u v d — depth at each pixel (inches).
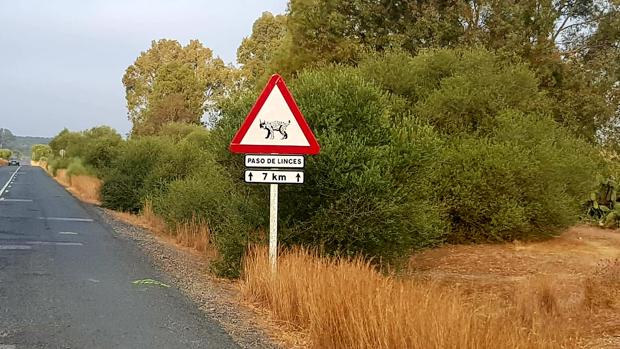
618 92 1015.0
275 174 283.3
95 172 1421.0
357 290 237.1
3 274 343.3
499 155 538.3
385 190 330.6
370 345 208.5
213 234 539.2
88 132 2057.1
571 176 607.2
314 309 236.1
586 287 326.0
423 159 353.1
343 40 1026.7
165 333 233.5
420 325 203.2
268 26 2187.5
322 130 343.0
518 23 956.0
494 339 197.9
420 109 627.8
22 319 245.1
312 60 1016.9
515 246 530.9
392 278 303.6
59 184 1689.2
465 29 1003.3
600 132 1006.4
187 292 320.2
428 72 702.5
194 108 2197.3
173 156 895.1
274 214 295.7
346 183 325.4
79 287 315.3
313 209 343.0
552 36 1181.1
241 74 2198.6
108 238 546.9
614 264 374.3
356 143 334.6
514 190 537.0
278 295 276.1
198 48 2659.9
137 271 376.8
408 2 1020.5
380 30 1032.8
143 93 2632.9
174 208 647.1
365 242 343.3
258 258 318.0
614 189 704.4
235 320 264.5
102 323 243.8
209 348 217.5
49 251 444.8
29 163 5605.3
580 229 650.2
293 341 239.8
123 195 960.3
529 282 329.7
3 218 684.7
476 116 631.2
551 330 244.1
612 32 1144.2
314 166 326.3
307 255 306.7
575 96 976.3
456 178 531.2
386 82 681.0
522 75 705.0
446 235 532.7
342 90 362.6
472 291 359.9
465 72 676.7
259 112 282.8
